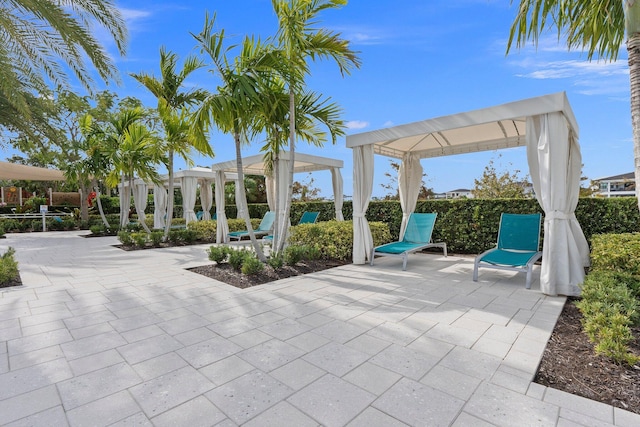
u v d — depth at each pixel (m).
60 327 2.99
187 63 7.40
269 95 5.15
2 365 2.29
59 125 11.16
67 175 11.64
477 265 4.57
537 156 4.12
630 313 2.37
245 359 2.37
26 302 3.74
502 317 3.16
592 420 1.68
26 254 7.35
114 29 5.37
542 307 3.45
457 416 1.72
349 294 4.00
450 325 2.98
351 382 2.05
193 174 11.19
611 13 3.35
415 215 6.75
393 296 3.90
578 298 3.76
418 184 7.23
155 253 7.48
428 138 6.07
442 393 1.93
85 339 2.72
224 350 2.51
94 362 2.33
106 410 1.79
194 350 2.52
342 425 1.66
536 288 4.21
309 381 2.07
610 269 3.48
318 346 2.57
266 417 1.72
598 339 2.33
